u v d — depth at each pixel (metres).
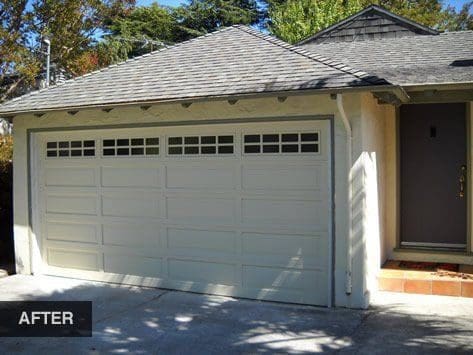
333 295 6.57
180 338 5.59
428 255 8.13
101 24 20.41
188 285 7.47
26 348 5.38
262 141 6.99
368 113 6.79
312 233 6.70
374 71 8.09
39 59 18.69
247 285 7.09
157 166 7.69
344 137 6.46
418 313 6.25
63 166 8.50
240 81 6.85
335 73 6.36
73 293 7.49
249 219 7.07
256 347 5.28
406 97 6.68
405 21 10.80
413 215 8.48
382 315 6.20
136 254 7.88
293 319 6.14
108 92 7.78
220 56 7.89
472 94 7.30
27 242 8.74
